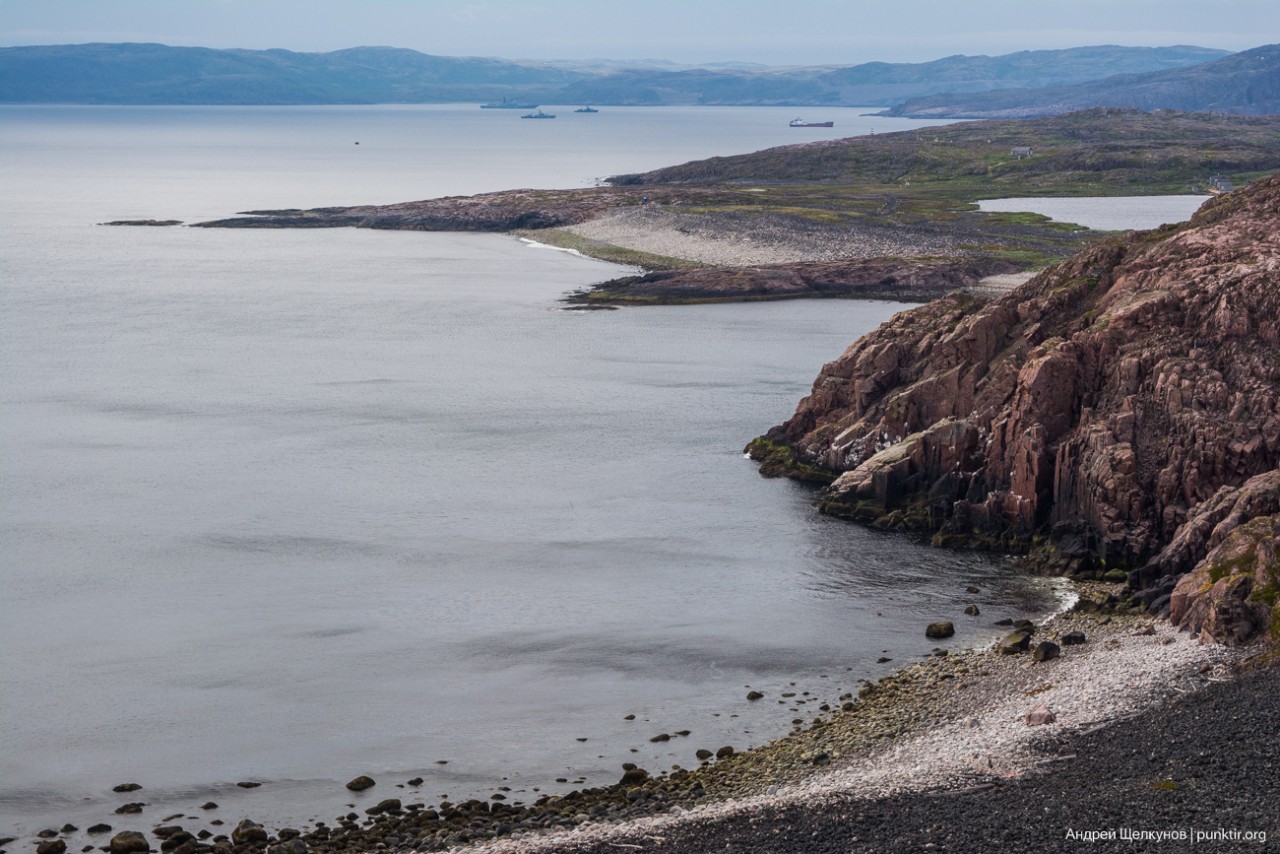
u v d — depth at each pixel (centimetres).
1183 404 6284
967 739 4256
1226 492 5784
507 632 5659
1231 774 3700
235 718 4850
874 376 7888
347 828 3997
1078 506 6362
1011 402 6944
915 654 5284
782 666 5231
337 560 6619
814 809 3781
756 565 6456
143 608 5978
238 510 7431
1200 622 4966
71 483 7969
